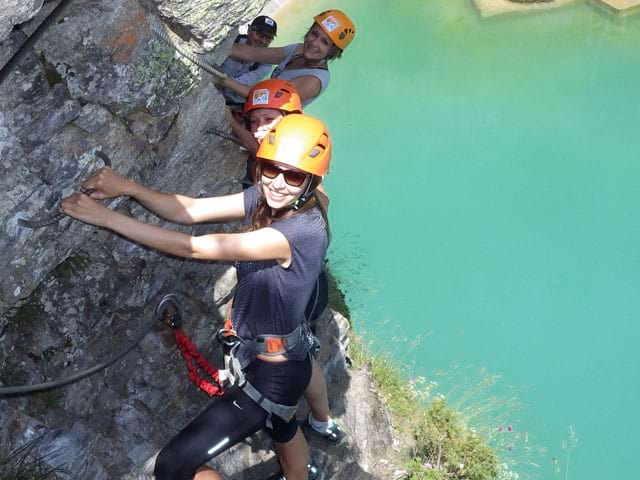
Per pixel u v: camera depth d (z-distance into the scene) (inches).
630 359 313.6
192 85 139.9
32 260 129.3
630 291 337.1
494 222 361.7
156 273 167.0
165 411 173.3
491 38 457.1
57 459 144.9
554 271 343.0
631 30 460.8
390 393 264.1
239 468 173.8
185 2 131.2
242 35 198.2
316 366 172.2
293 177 112.0
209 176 176.6
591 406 298.8
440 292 332.2
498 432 283.1
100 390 163.8
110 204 144.3
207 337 182.5
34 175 121.9
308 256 116.2
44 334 148.1
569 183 380.8
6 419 142.6
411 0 473.1
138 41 124.6
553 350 315.3
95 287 153.9
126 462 159.9
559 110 417.7
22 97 115.9
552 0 474.3
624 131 404.5
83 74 121.3
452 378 302.8
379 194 373.1
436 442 249.6
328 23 178.9
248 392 130.7
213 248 111.0
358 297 327.9
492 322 323.6
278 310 122.0
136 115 136.1
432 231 356.8
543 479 279.3
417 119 412.2
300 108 157.1
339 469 190.1
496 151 394.9
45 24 100.7
